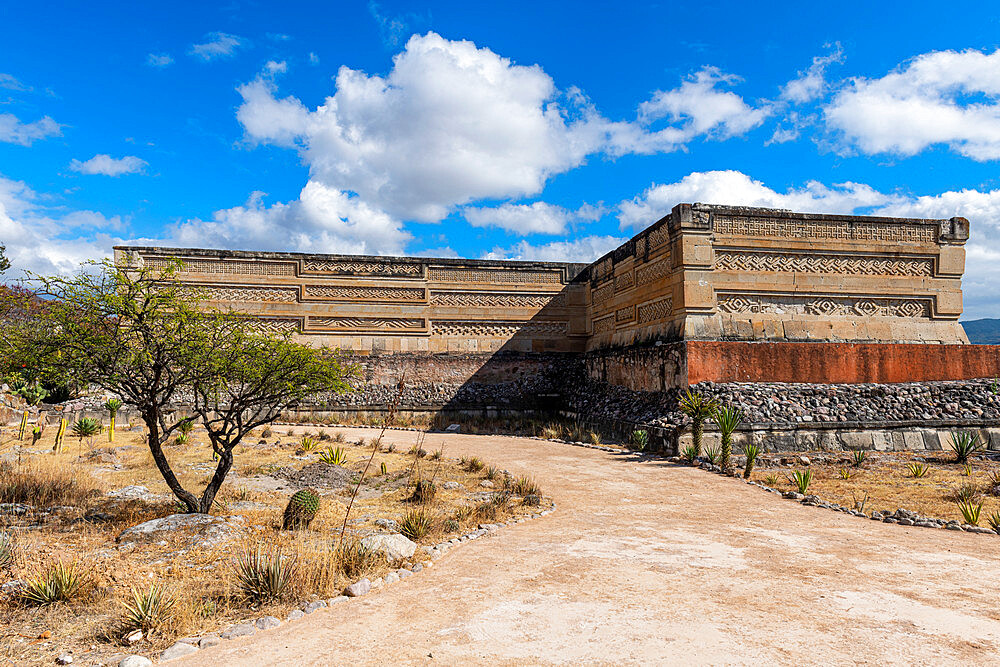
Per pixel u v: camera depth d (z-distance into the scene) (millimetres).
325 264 24344
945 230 18922
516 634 4430
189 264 23156
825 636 4332
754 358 16672
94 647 4262
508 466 13500
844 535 7629
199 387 8508
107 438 16922
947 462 13430
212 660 4062
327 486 11031
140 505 8922
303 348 9195
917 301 18641
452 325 25156
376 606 5086
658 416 16594
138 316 7797
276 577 5258
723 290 17469
